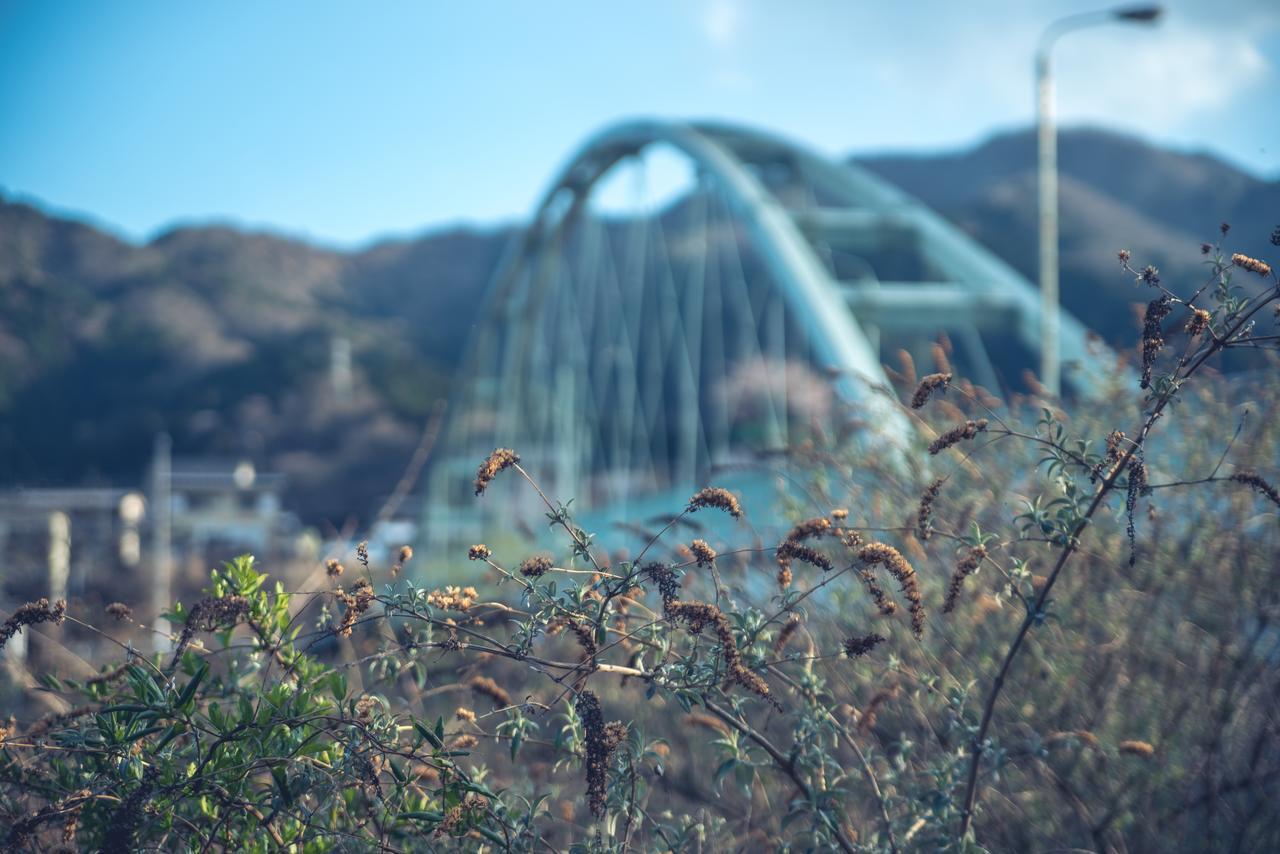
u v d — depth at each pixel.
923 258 26.78
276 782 2.38
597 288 42.34
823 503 3.80
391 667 2.70
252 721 2.37
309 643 2.63
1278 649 3.38
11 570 8.33
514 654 2.35
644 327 38.25
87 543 14.68
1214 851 3.05
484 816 2.41
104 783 2.44
